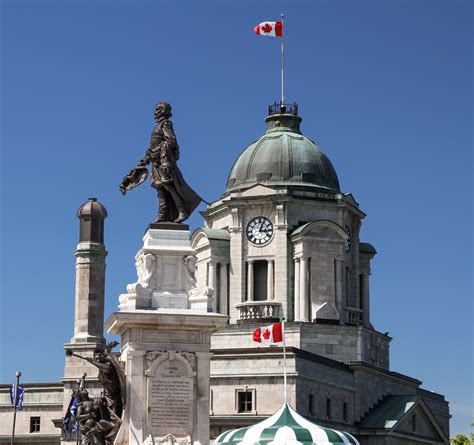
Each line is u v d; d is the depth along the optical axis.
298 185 124.69
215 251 124.12
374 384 120.94
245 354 106.88
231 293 123.25
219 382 106.69
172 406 39.66
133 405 39.44
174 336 40.12
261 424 53.09
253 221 124.06
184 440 39.41
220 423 104.50
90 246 116.31
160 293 40.75
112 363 40.59
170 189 42.12
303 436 51.12
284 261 121.69
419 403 122.75
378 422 116.62
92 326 115.19
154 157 42.44
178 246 41.41
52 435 122.94
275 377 105.38
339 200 125.50
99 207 117.56
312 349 117.38
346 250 126.69
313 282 121.25
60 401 123.81
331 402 111.94
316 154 128.50
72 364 113.19
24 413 124.56
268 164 126.38
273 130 132.12
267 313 120.50
